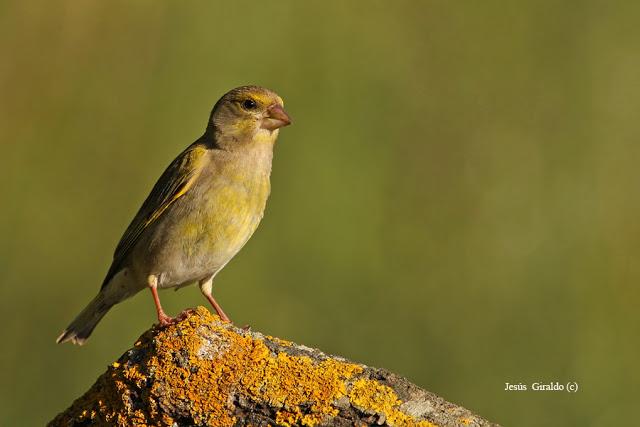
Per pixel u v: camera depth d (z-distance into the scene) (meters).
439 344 12.91
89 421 7.59
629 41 15.07
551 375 12.76
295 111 14.11
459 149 14.42
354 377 7.39
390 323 13.02
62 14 14.70
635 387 12.66
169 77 14.42
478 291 13.37
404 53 14.76
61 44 14.65
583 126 14.63
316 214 13.52
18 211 13.85
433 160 14.23
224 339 7.55
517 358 12.84
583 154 14.45
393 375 7.43
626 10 15.20
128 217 14.00
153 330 7.88
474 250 13.66
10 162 14.08
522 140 14.53
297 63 14.40
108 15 14.72
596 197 14.15
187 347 7.50
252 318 12.89
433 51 14.91
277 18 14.55
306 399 7.27
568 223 13.95
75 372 12.62
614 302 13.45
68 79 14.51
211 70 14.38
